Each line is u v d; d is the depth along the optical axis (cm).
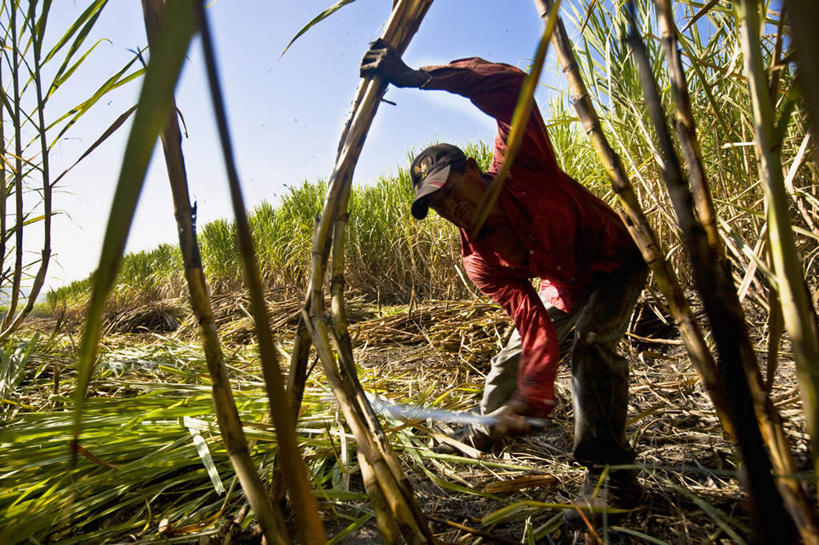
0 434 193
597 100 325
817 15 25
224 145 31
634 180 355
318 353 99
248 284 35
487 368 351
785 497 72
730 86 269
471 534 160
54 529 161
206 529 159
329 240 111
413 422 206
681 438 219
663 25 81
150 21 70
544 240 166
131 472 184
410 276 738
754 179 288
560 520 165
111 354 397
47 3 131
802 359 58
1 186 177
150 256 1238
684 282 383
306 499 47
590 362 162
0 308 269
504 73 161
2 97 146
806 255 262
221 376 91
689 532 153
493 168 179
